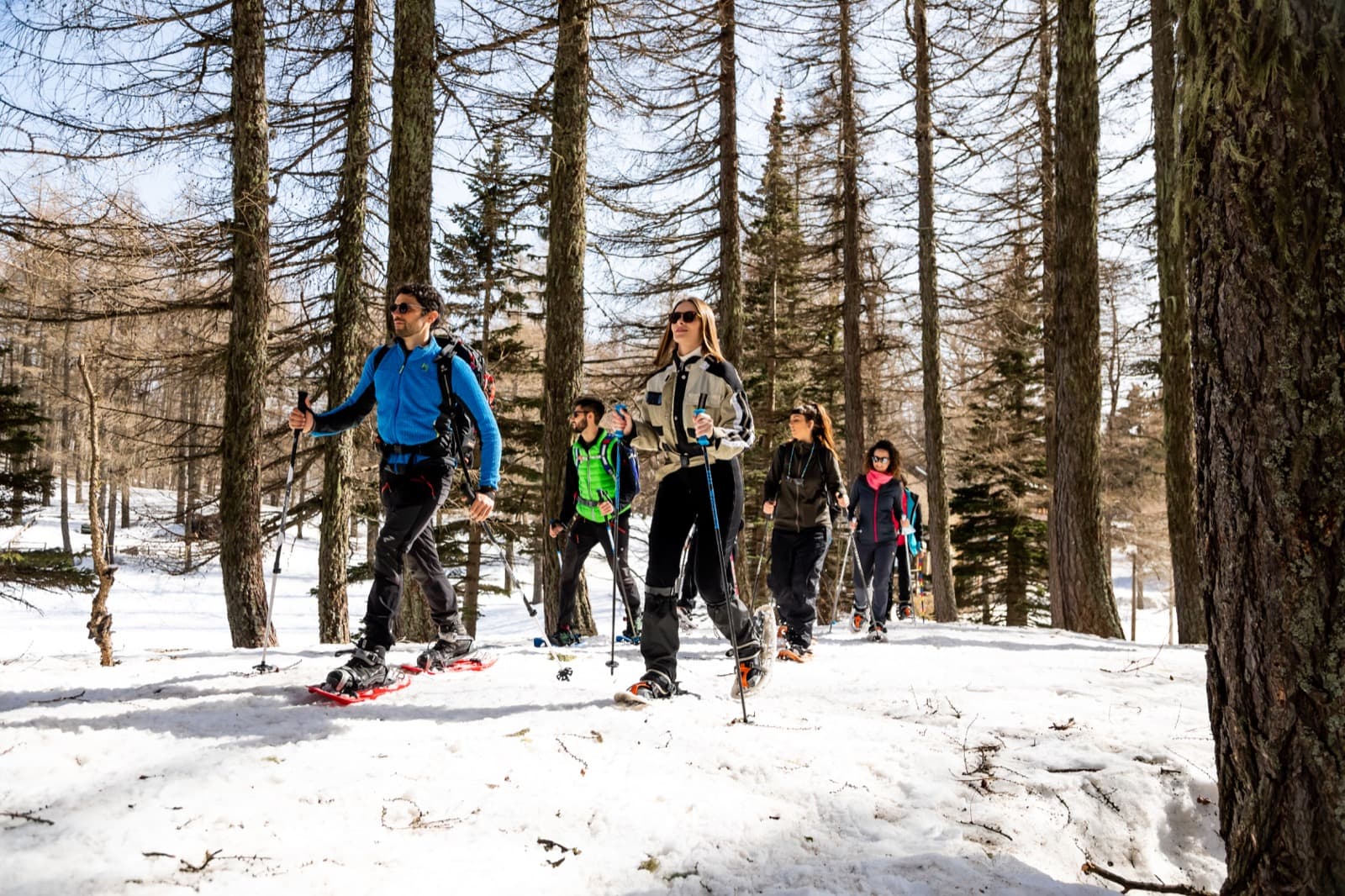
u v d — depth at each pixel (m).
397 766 2.80
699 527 3.84
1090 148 8.07
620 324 12.98
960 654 5.98
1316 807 1.90
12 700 3.54
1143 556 25.66
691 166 12.37
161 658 4.87
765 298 18.72
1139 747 3.43
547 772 2.83
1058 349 8.27
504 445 16.41
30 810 2.34
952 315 15.09
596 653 5.54
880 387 18.59
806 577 5.66
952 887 2.26
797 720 3.63
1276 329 1.90
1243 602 2.01
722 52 12.25
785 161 15.05
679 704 3.74
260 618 8.40
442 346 3.91
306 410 4.05
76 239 7.58
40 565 14.91
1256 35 1.92
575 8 8.81
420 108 7.51
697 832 2.47
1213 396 2.06
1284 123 1.88
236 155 8.17
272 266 9.59
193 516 9.89
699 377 3.73
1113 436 24.22
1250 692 2.02
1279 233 1.89
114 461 9.57
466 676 4.35
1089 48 8.05
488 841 2.35
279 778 2.66
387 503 3.91
